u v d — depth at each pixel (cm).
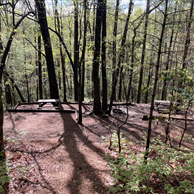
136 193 311
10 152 451
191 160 346
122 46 391
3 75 1234
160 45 342
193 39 553
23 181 333
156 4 367
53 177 363
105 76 917
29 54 1426
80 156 469
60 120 810
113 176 349
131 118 873
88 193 318
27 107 1052
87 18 810
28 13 898
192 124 754
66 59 1475
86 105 1155
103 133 660
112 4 1048
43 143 547
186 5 1019
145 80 1952
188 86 403
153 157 441
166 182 332
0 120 348
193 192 282
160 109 1052
